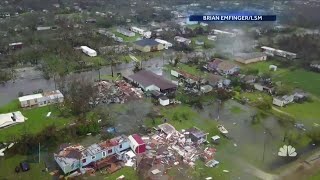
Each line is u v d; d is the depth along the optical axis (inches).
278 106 2237.9
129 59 3139.8
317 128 1925.4
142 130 1854.1
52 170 1486.2
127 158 1590.8
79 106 2028.8
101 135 1785.2
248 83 2559.1
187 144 1734.7
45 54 3036.4
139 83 2432.3
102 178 1446.9
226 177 1492.4
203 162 1598.2
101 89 2354.8
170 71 2829.7
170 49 3540.8
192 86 2469.2
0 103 2127.2
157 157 1611.7
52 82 2551.7
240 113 2123.5
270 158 1654.8
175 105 2191.2
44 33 3676.2
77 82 2326.5
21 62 2908.5
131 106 2146.9
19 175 1440.7
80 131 1784.0
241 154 1679.4
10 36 3535.9
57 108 2064.5
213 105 2223.2
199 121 1995.6
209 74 2733.8
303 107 2240.4
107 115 1990.7
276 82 2623.0
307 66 3058.6
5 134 1745.8
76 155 1505.9
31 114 1988.2
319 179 1505.9
